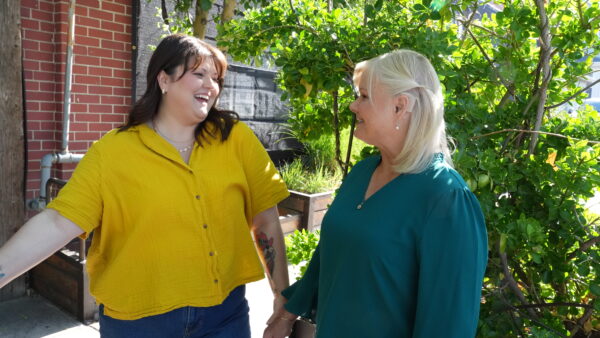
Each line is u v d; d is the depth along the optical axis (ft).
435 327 4.19
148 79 5.84
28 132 13.61
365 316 4.58
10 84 11.44
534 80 7.55
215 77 5.94
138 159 5.61
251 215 6.59
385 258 4.43
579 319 6.97
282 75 8.58
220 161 6.06
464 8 7.39
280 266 6.81
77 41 13.98
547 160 6.98
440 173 4.44
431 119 4.55
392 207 4.50
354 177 5.28
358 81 5.01
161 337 5.74
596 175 6.42
